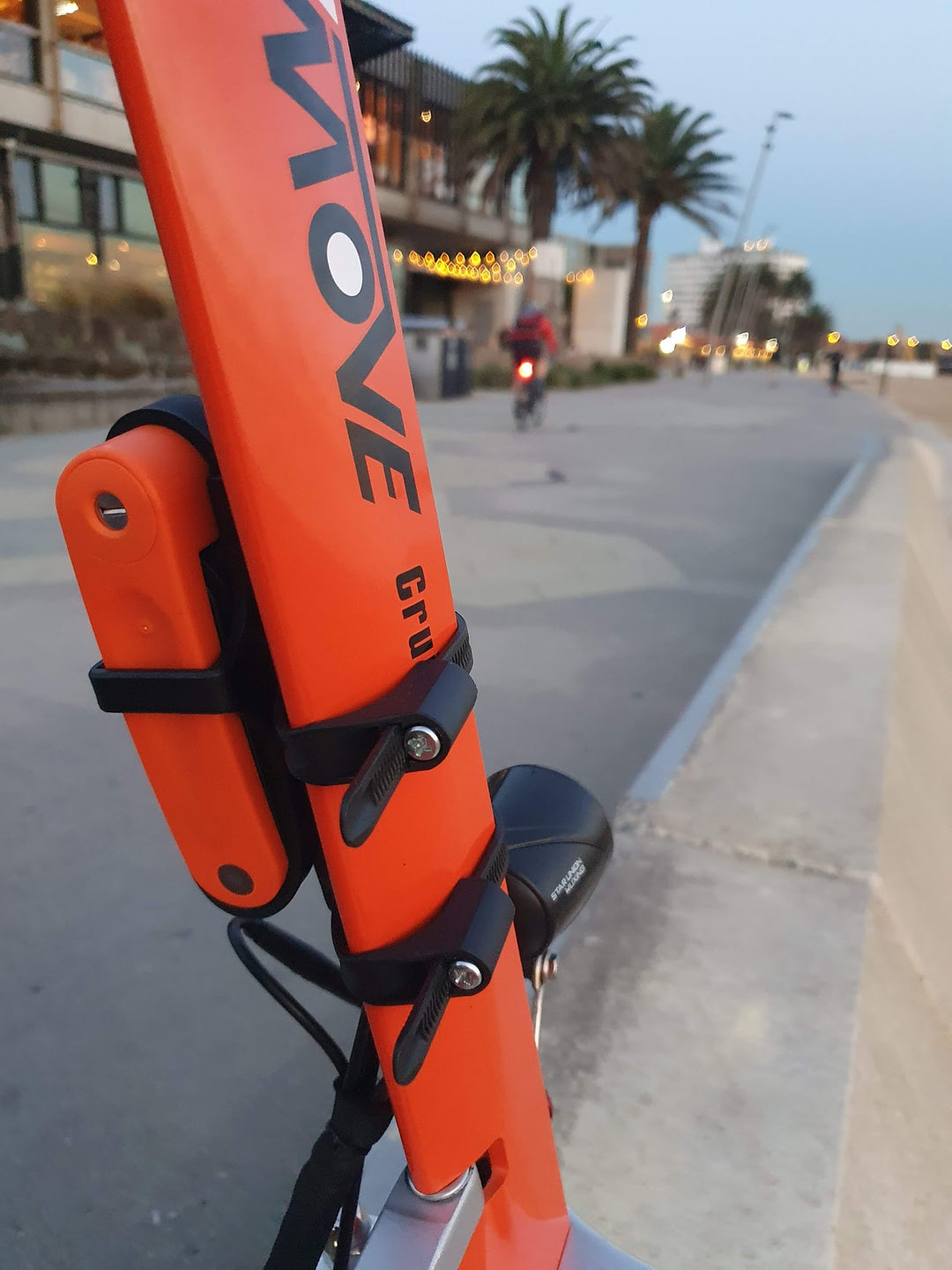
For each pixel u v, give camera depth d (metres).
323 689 0.56
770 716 2.84
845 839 2.12
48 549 5.48
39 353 11.18
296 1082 1.79
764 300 89.12
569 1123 1.33
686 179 35.50
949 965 2.03
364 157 0.60
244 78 0.49
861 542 5.33
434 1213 0.76
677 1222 1.19
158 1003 1.99
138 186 15.36
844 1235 1.20
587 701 3.66
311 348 0.54
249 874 0.63
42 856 2.48
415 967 0.65
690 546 6.30
